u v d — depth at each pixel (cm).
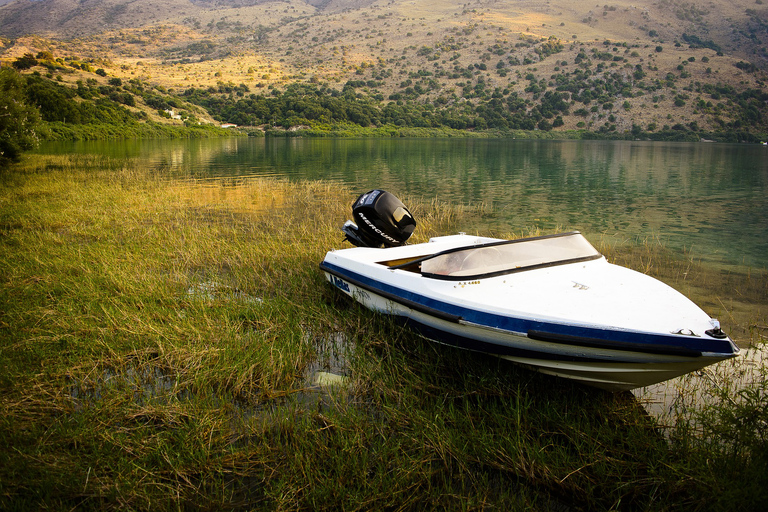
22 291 579
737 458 290
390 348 455
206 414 345
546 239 447
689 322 327
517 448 311
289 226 1025
